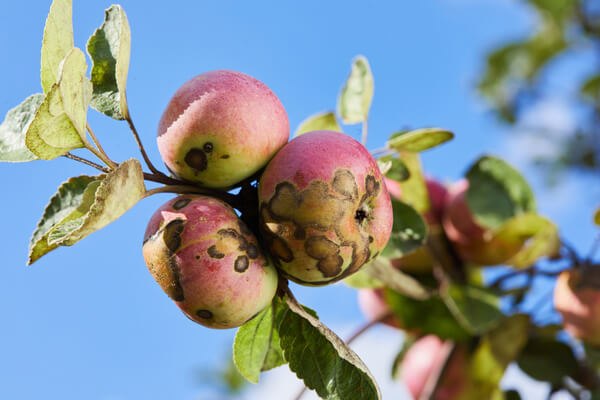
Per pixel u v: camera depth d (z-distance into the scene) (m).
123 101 0.62
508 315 0.86
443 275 0.86
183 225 0.60
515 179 0.85
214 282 0.60
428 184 0.89
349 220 0.61
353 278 0.82
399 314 0.89
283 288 0.63
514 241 0.85
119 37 0.62
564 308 0.84
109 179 0.58
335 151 0.61
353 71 0.77
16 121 0.64
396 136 0.73
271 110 0.62
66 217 0.60
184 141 0.61
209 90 0.62
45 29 0.61
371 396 0.62
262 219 0.61
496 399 0.86
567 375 0.88
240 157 0.61
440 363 0.87
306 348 0.64
